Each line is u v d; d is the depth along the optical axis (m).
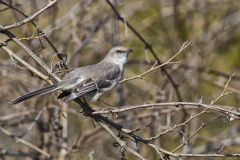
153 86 14.47
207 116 14.65
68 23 13.97
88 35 14.05
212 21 16.44
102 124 9.29
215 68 16.50
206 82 15.66
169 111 12.50
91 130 13.99
